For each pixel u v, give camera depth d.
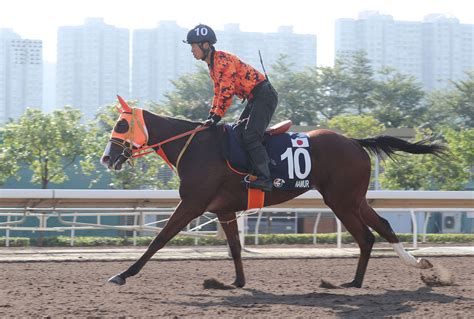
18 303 5.89
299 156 6.94
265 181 6.71
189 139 6.86
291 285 7.28
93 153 17.48
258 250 11.06
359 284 7.13
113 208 11.47
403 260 7.35
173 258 9.56
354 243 13.10
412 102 38.72
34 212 11.46
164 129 6.93
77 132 17.42
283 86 39.09
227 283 7.39
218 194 6.83
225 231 7.16
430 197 11.76
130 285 7.15
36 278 7.57
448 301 6.21
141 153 6.99
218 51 6.82
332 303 6.08
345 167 7.04
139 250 11.06
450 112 38.06
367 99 39.12
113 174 18.25
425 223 13.56
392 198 11.62
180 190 6.79
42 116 17.05
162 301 6.12
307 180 6.99
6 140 16.94
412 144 7.47
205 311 5.61
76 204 11.67
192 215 6.73
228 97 6.78
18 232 15.52
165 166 18.88
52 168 17.05
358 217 7.15
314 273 8.27
